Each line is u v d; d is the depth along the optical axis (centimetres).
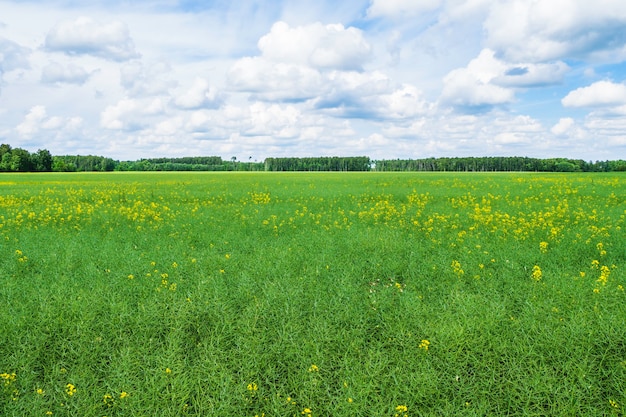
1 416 396
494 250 882
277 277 714
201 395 426
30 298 612
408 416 405
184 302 595
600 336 487
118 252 886
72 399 414
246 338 513
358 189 2728
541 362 456
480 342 492
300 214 1482
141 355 484
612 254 825
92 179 5131
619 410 392
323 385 444
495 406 412
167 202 2030
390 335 523
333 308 588
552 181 3300
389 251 881
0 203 1988
